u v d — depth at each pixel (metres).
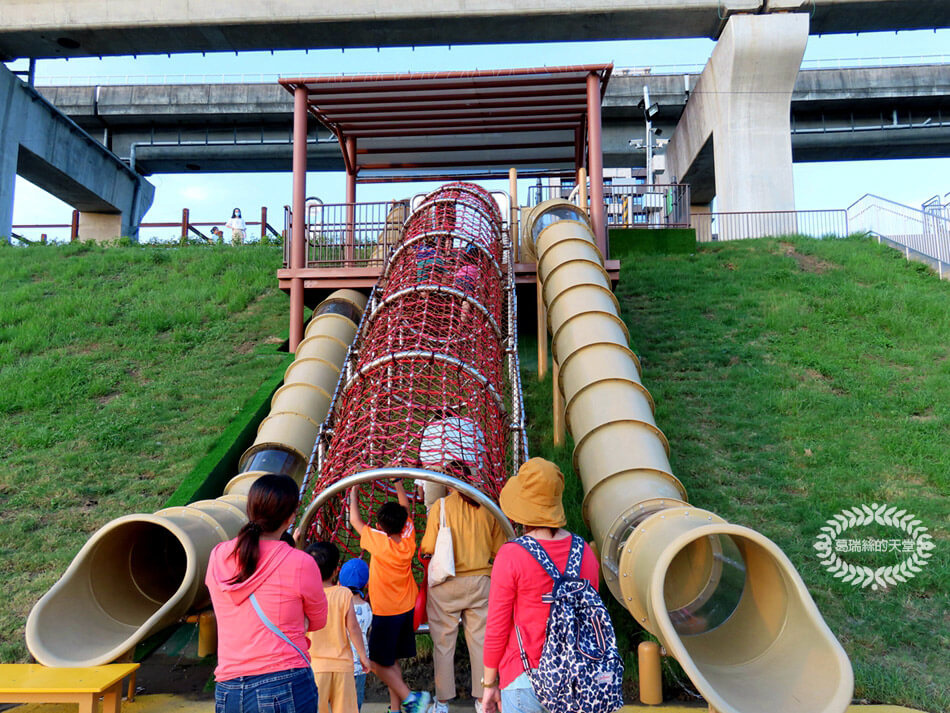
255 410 9.44
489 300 7.83
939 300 12.64
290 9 24.42
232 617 3.06
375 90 13.01
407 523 4.84
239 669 2.99
